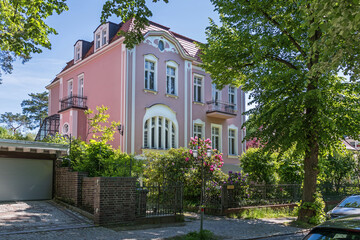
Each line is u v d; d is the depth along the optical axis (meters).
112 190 10.23
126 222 10.43
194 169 15.70
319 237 4.21
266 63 15.57
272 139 13.13
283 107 12.27
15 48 11.95
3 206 11.52
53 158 13.80
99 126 17.70
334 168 21.84
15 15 11.27
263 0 13.31
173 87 22.27
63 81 26.77
